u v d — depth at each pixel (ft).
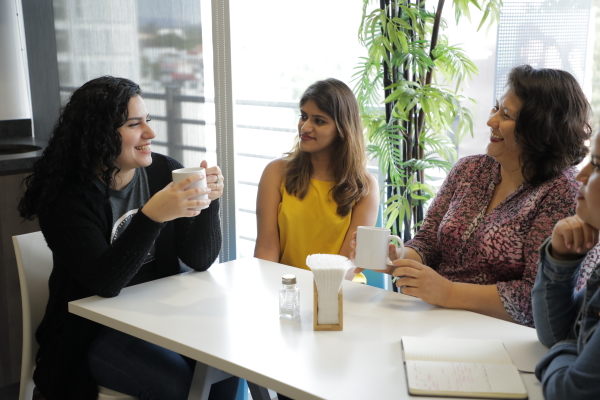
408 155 7.32
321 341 3.67
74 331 4.80
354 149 6.24
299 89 8.75
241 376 3.34
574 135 4.67
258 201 6.48
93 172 4.90
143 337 3.87
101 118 4.78
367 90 7.39
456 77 7.59
